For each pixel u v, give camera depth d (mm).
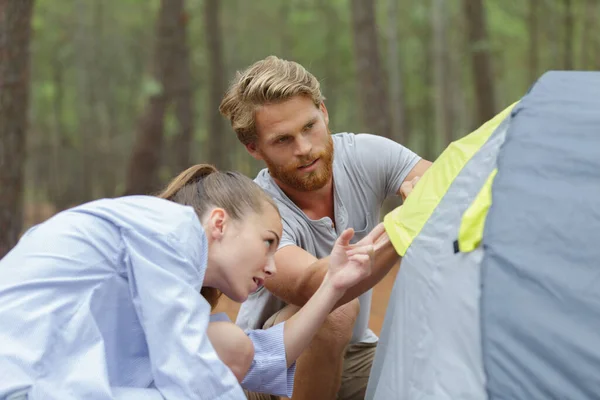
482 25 14008
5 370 1753
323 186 2766
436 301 2043
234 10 26188
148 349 2000
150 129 10195
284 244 2666
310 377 2803
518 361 1719
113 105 26828
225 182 2297
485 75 13852
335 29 22953
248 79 2656
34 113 25047
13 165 6520
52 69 24844
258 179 2980
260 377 2314
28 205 21703
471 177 2270
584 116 2133
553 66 19719
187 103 11844
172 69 10250
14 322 1810
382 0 23391
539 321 1739
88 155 24812
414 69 24156
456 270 2016
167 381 1896
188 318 1938
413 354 2055
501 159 2141
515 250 1884
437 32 16078
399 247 2357
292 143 2639
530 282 1808
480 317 1831
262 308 2973
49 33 23031
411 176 2932
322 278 2482
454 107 18109
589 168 1963
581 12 20547
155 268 1963
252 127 2668
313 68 24031
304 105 2621
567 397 1623
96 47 24031
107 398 1821
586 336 1674
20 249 1963
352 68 23328
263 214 2268
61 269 1908
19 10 6469
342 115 28875
